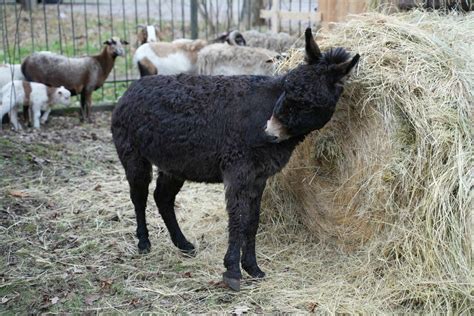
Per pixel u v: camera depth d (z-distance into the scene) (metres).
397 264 4.00
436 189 3.75
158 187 4.67
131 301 4.04
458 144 3.83
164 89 4.21
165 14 14.96
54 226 5.14
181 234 4.76
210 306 3.96
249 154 3.97
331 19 7.48
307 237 4.82
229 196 4.04
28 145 6.97
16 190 5.77
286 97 3.66
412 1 5.75
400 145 3.97
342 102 4.30
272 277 4.30
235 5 15.92
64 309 3.96
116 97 9.35
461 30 4.66
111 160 6.84
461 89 3.99
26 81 7.82
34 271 4.43
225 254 4.28
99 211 5.46
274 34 8.91
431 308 3.70
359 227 4.35
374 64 4.12
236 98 4.02
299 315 3.82
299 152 4.70
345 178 4.42
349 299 3.94
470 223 3.65
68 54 10.55
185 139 4.11
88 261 4.59
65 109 8.77
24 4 13.99
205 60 8.24
